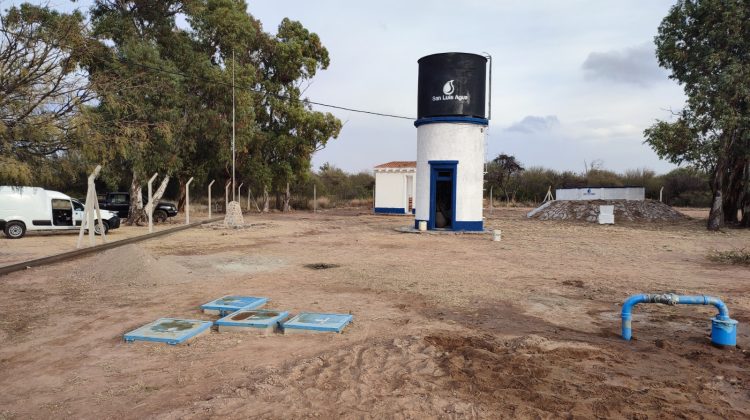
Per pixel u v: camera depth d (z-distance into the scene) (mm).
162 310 8391
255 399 4750
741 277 12102
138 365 5738
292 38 42844
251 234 23156
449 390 5016
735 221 29859
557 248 18156
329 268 13117
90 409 4562
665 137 26625
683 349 6492
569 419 4379
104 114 18938
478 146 24766
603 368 5715
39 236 21297
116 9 26281
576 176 59969
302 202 52812
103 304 8828
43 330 7168
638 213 33094
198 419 4312
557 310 8703
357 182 65438
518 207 55156
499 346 6523
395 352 6207
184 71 28391
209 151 33219
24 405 4660
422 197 25188
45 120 10727
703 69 26438
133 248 11820
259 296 9516
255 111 40750
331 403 4676
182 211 40062
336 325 7160
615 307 8969
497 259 15148
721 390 5133
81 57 11586
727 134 25250
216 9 32875
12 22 10539
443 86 24391
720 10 25062
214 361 5887
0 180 10898
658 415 4477
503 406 4629
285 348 6418
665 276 12219
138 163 25656
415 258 15195
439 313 8398
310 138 43562
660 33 27938
